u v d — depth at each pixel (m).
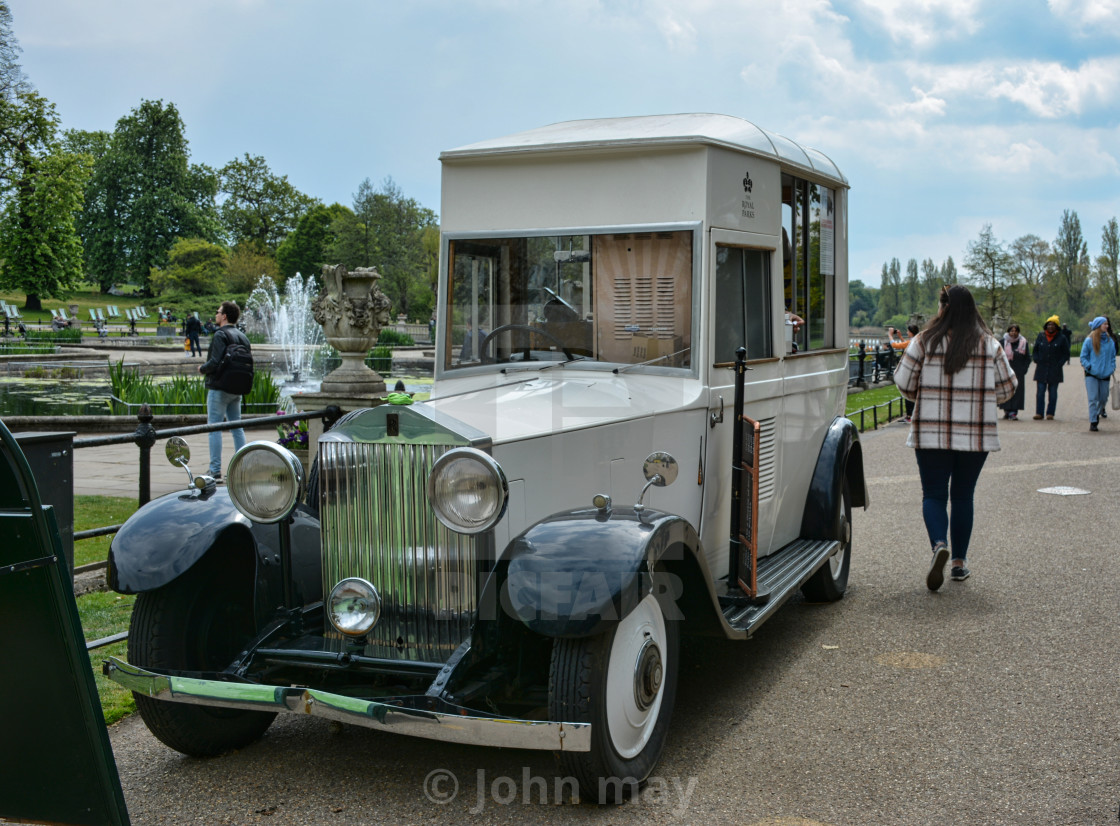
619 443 4.04
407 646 3.65
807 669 4.93
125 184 99.00
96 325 51.75
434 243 72.56
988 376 6.08
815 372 5.95
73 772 2.91
